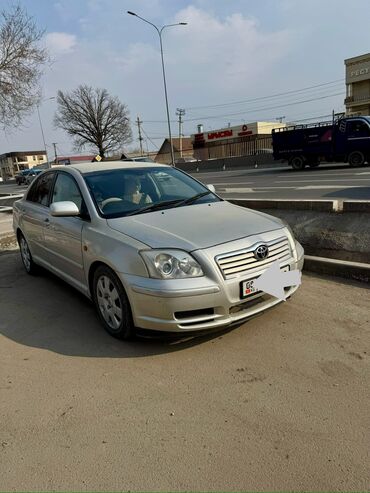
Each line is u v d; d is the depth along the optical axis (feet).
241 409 8.83
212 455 7.62
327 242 19.90
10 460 7.79
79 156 248.73
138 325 11.05
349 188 39.50
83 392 9.77
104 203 13.55
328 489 6.78
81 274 13.60
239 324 11.78
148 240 11.09
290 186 48.26
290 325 12.32
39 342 12.35
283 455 7.52
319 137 70.95
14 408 9.33
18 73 67.10
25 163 406.00
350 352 10.71
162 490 6.94
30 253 18.44
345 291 14.62
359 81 127.34
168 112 110.52
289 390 9.35
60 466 7.57
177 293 10.27
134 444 8.01
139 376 10.27
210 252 10.64
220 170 110.32
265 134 159.02
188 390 9.59
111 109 203.82
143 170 15.75
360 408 8.61
